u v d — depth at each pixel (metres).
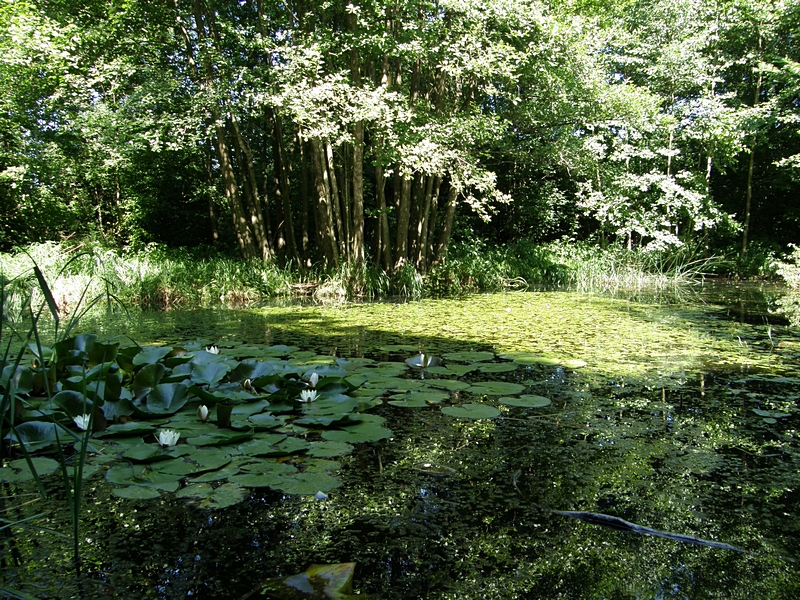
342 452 2.38
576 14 12.23
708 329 5.82
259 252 12.34
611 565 1.56
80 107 11.94
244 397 2.89
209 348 4.01
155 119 10.00
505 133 12.70
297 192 15.09
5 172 12.38
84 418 2.44
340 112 9.24
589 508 1.91
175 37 10.52
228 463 2.25
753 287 11.80
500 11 9.14
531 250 15.09
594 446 2.50
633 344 4.95
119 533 1.75
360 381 3.41
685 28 14.84
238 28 10.14
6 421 2.44
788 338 5.29
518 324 6.16
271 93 9.32
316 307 8.17
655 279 13.45
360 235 10.94
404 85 11.95
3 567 1.57
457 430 2.71
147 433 2.58
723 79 16.20
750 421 2.86
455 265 12.04
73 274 9.24
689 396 3.32
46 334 5.50
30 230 14.10
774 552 1.63
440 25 9.58
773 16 14.12
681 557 1.61
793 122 14.38
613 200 14.19
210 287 9.54
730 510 1.90
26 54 9.41
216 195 15.06
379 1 9.42
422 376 3.74
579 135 15.27
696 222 14.37
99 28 10.01
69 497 1.84
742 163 16.92
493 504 1.94
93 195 16.27
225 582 1.48
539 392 3.39
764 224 17.69
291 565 1.57
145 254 12.80
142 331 5.66
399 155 9.53
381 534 1.74
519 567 1.55
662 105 15.55
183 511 1.89
